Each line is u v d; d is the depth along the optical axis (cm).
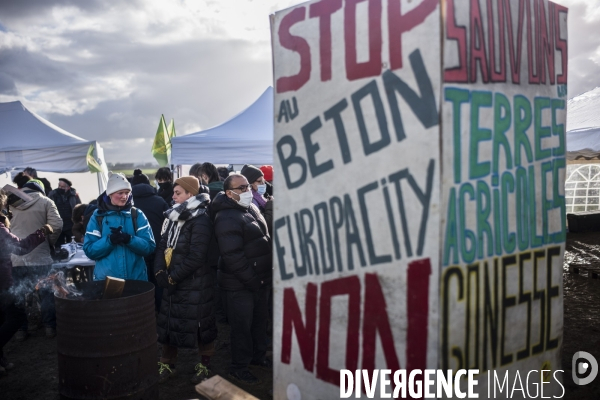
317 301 203
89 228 386
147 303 318
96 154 1000
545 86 207
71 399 303
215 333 390
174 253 374
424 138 163
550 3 211
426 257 165
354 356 189
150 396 321
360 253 186
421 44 163
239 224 369
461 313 170
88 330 297
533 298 201
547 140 207
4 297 398
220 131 847
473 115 171
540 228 203
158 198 542
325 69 194
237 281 379
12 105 1055
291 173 210
